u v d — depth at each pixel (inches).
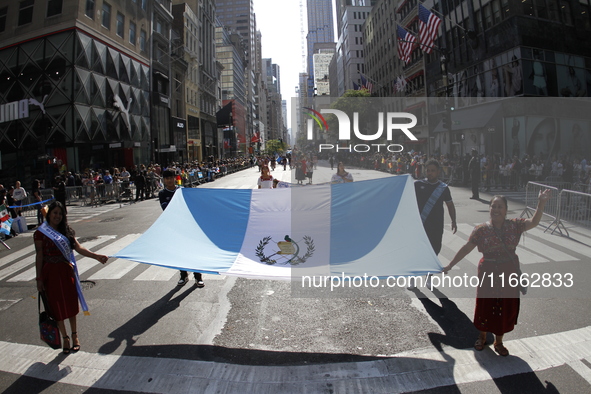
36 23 1073.5
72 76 1029.2
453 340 164.9
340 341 167.0
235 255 187.0
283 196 209.8
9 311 217.5
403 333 172.6
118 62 1238.3
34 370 152.0
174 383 139.6
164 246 189.2
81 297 169.5
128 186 807.7
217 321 191.5
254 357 155.9
